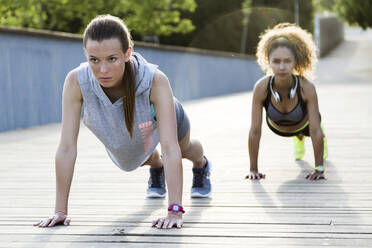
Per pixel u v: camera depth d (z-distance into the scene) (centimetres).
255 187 273
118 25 186
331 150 387
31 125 627
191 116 707
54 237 191
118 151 218
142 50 900
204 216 217
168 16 1545
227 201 243
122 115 205
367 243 179
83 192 268
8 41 578
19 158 385
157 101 204
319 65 2392
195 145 244
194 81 1175
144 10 1411
